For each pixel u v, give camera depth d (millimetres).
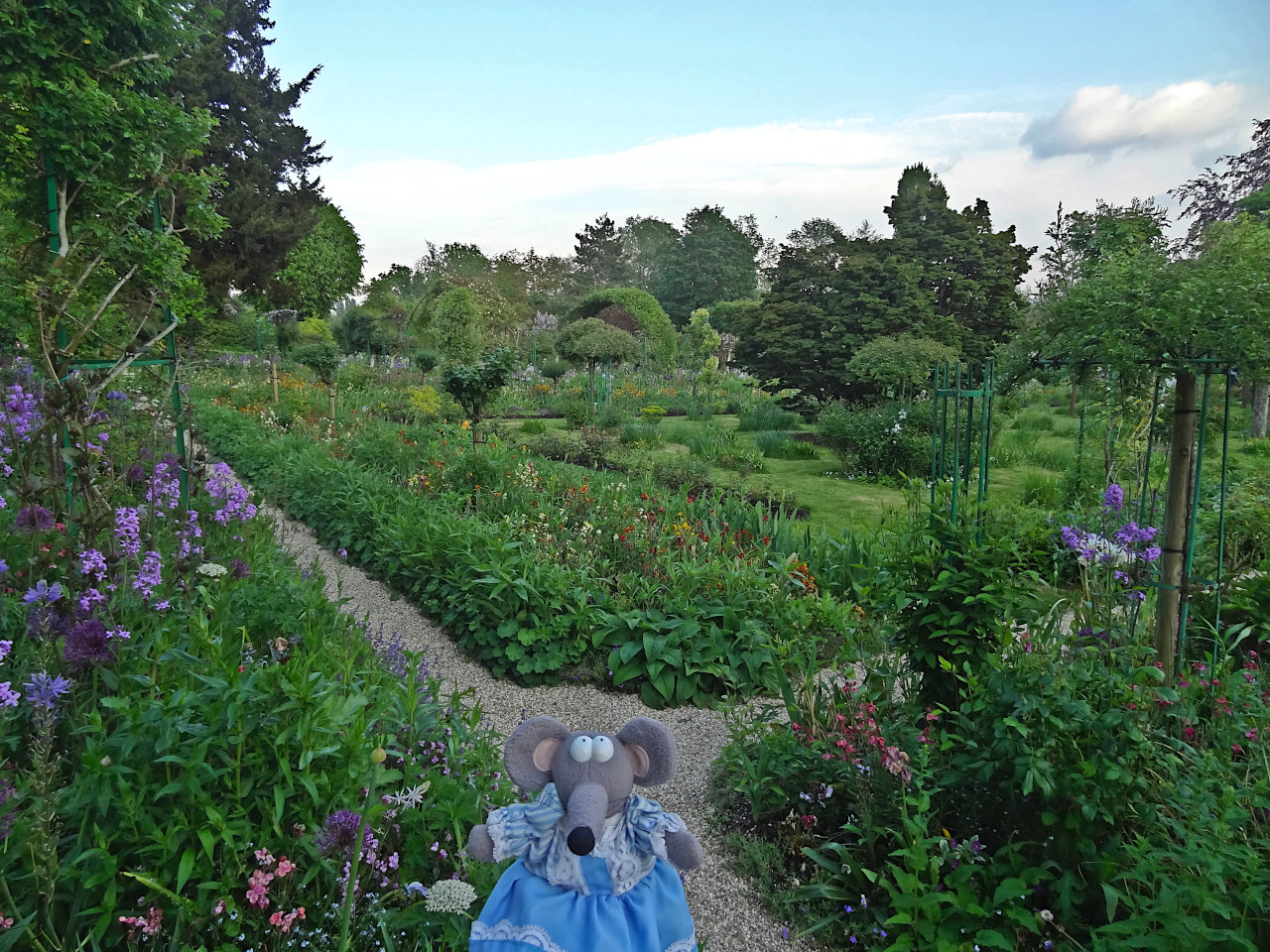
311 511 8562
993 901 2613
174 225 5668
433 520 6719
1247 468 9094
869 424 13203
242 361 21859
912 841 2836
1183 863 2334
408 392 18578
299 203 31984
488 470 8555
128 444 5230
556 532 6973
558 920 2002
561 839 2123
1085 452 9570
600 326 25297
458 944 2373
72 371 4711
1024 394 17578
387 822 2641
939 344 14484
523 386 25344
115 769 2225
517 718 4664
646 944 2023
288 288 31781
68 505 4141
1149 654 3527
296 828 2396
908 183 19906
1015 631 3699
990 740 2949
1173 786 2680
